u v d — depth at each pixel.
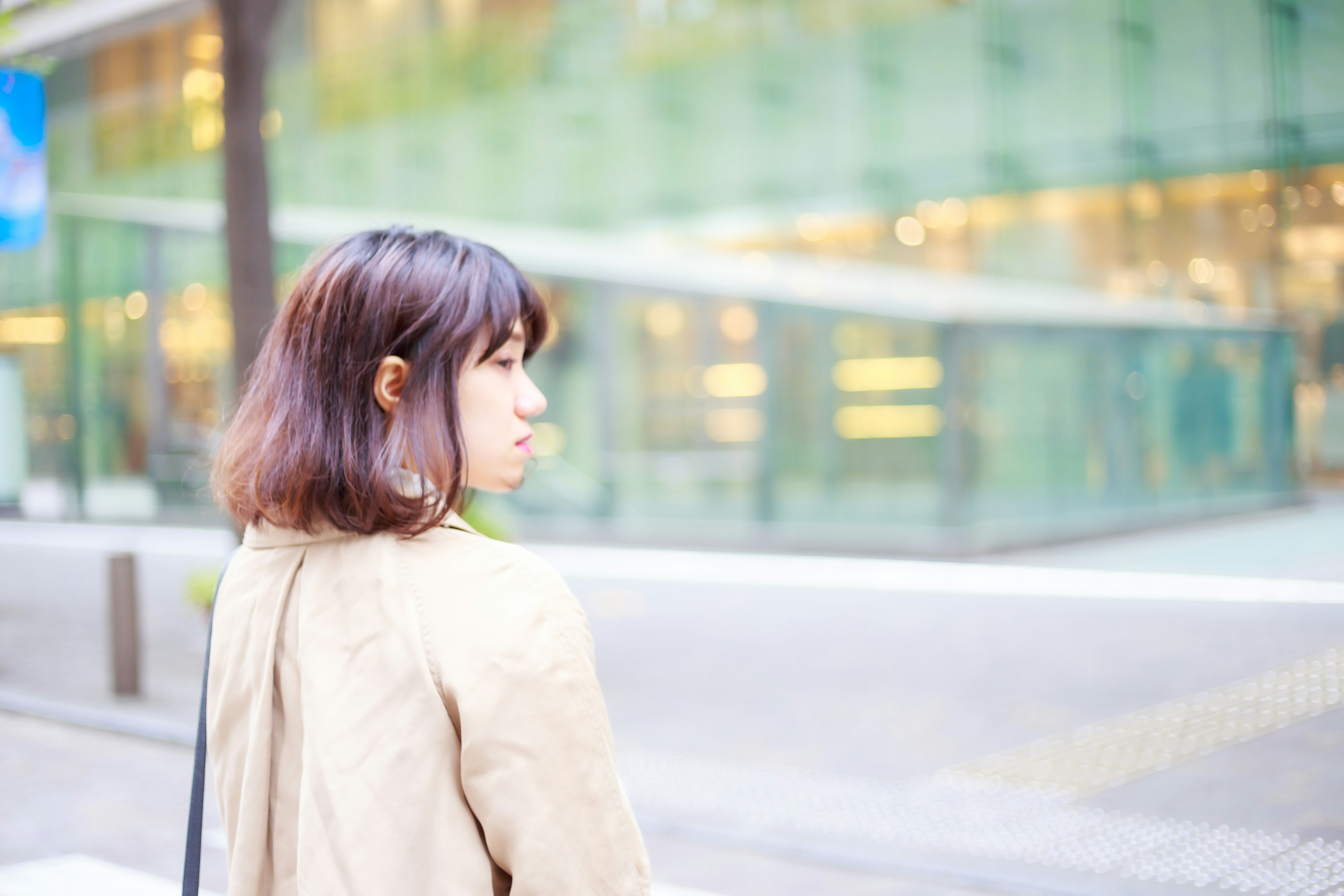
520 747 0.95
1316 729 5.54
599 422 15.51
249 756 1.08
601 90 17.91
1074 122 14.46
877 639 8.21
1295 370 13.29
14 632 8.92
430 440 1.07
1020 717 5.98
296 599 1.10
